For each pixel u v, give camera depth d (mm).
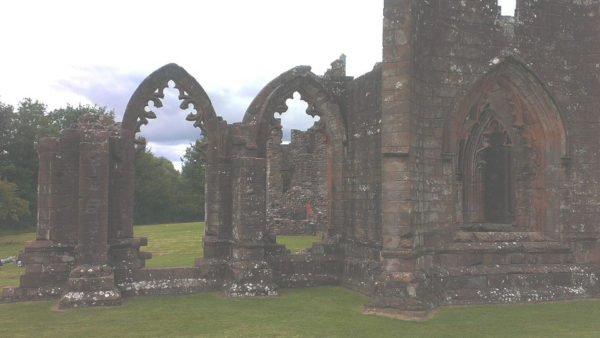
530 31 12805
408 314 10375
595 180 12961
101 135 12305
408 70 10953
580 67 13062
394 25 11094
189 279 13328
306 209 33281
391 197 11000
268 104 14008
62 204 12781
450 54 12133
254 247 13102
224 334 8969
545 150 13188
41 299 12273
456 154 12203
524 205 14812
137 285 12844
